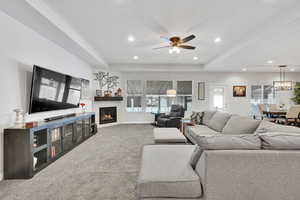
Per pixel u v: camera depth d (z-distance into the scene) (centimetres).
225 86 714
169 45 392
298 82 700
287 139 133
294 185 128
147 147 223
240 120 281
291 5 229
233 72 712
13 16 236
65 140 321
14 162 219
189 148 217
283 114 568
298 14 222
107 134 480
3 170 219
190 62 619
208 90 712
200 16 264
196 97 712
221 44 405
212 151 128
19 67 256
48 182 208
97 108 596
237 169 125
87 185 200
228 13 254
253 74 715
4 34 229
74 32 329
